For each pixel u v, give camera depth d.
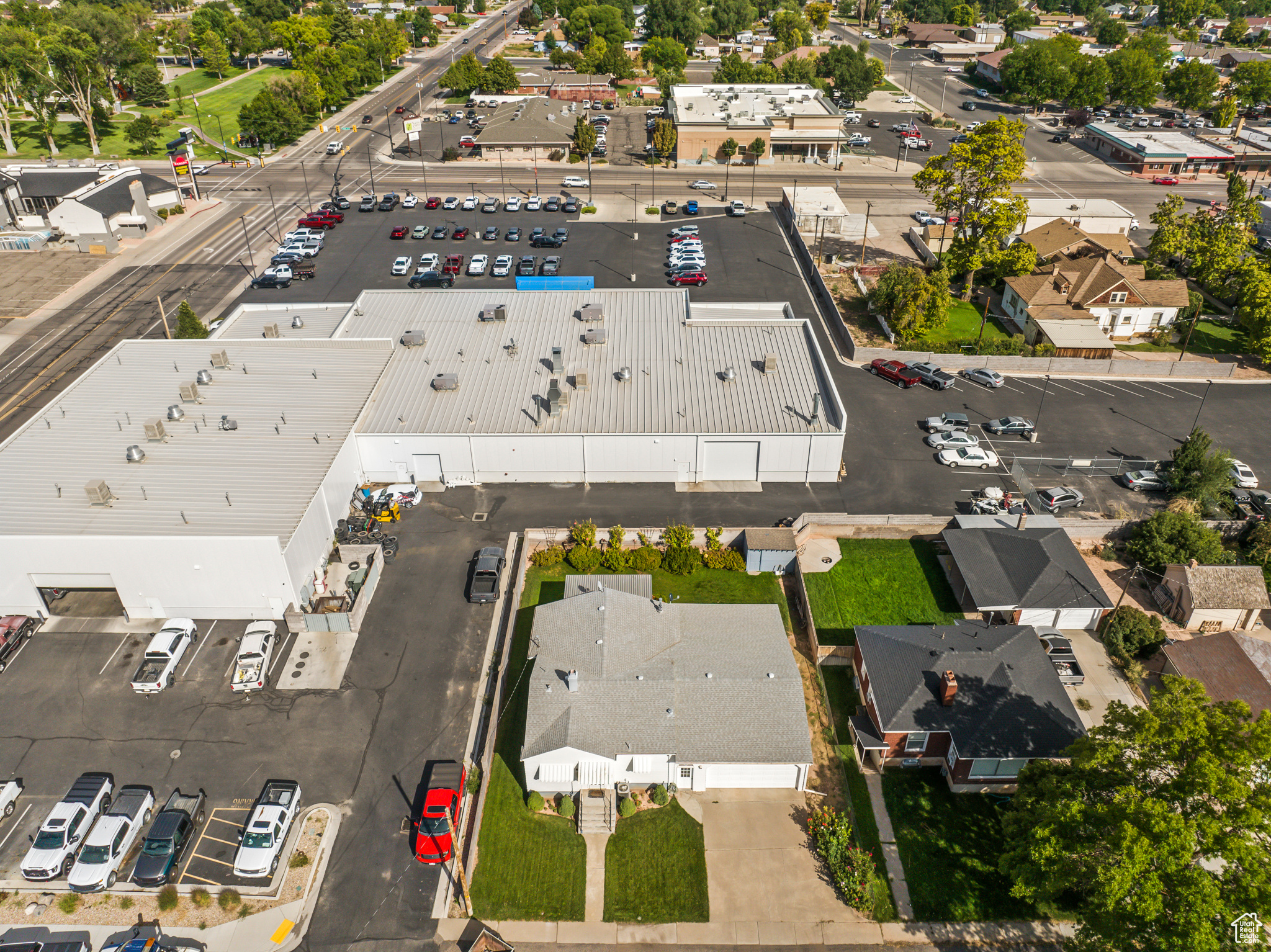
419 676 50.34
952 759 44.50
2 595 52.56
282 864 40.56
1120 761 36.72
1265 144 148.25
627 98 197.12
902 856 41.91
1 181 118.81
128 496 54.53
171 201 126.12
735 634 49.78
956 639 49.38
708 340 74.19
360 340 72.56
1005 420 73.75
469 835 42.16
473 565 58.81
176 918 38.53
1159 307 89.50
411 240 115.31
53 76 148.38
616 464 66.25
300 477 56.91
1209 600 54.19
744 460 66.44
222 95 193.38
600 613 49.72
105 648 51.78
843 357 86.81
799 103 157.75
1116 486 67.69
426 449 65.25
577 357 72.19
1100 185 141.88
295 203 129.62
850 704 49.75
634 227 121.12
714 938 38.41
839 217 117.62
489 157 150.75
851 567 59.81
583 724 43.53
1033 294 91.56
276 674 50.19
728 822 43.31
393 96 198.75
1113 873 31.83
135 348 72.19
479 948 37.16
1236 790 32.53
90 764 44.72
